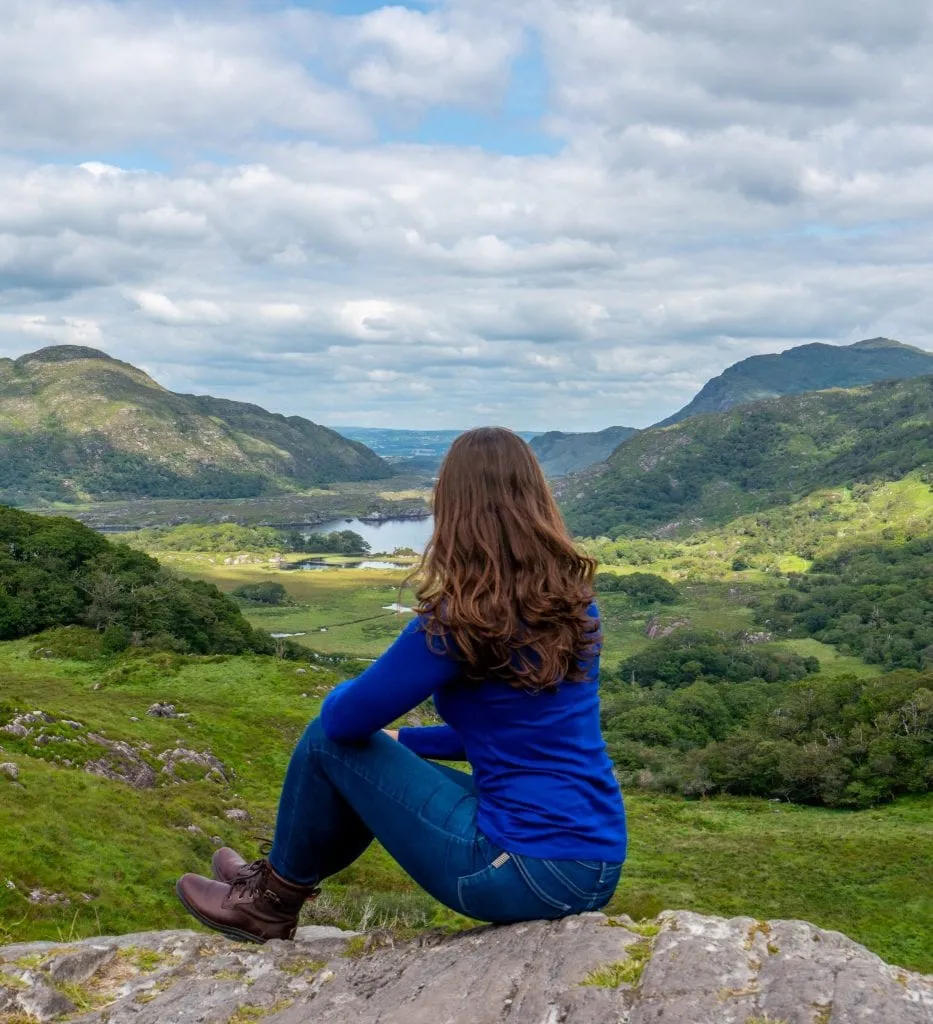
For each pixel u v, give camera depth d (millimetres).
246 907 3982
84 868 25688
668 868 63031
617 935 3090
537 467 3287
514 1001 2842
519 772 3215
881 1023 2359
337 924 19984
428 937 3678
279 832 3822
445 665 3164
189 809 36438
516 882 3160
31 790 30703
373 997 3213
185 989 3576
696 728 118875
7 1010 3398
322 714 3471
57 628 93438
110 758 45688
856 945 3072
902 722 94500
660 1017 2535
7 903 22297
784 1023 2432
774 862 64750
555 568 3160
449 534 3174
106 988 3711
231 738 62312
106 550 114000
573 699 3252
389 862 34219
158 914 24906
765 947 2996
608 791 3305
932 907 55281
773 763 93500
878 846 68438
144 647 90500
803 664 178625
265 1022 3258
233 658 86312
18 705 46688
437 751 3943
